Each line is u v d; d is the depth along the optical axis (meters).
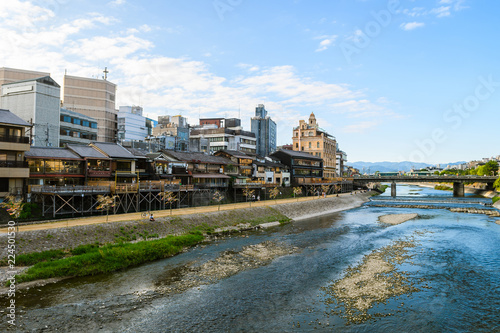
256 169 82.25
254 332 17.73
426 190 178.50
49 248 27.67
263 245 36.94
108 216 39.72
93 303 20.89
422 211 72.62
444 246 37.38
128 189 43.25
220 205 59.50
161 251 31.48
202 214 45.75
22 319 18.47
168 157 61.62
